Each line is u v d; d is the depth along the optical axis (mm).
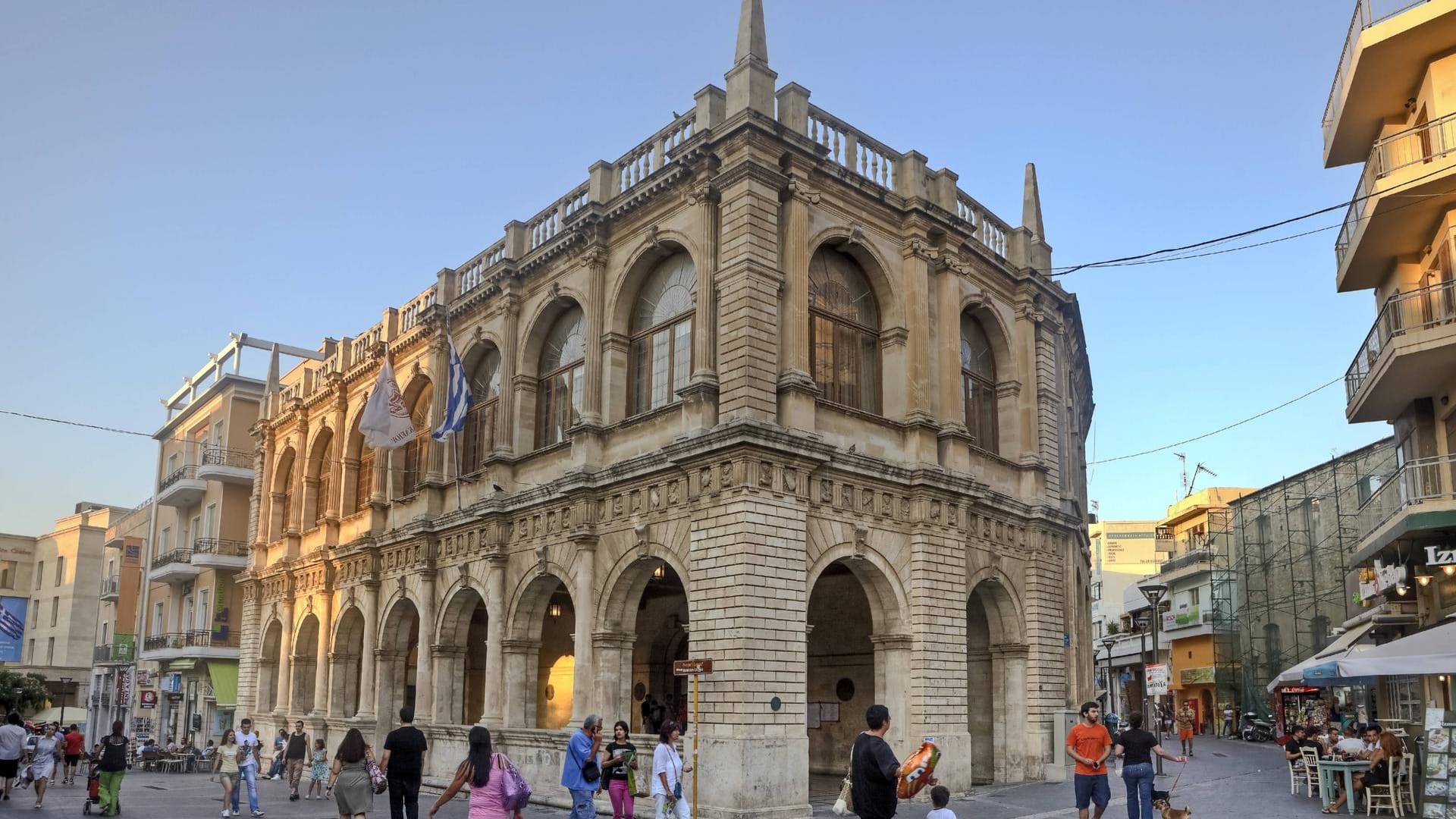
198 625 56438
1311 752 26625
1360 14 25703
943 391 30016
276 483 50719
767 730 23359
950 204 31984
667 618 36344
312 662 45594
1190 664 71938
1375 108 27531
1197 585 72250
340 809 18078
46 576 88750
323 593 43062
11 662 78812
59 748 42719
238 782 26969
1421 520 25359
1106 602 98750
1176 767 37906
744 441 23906
